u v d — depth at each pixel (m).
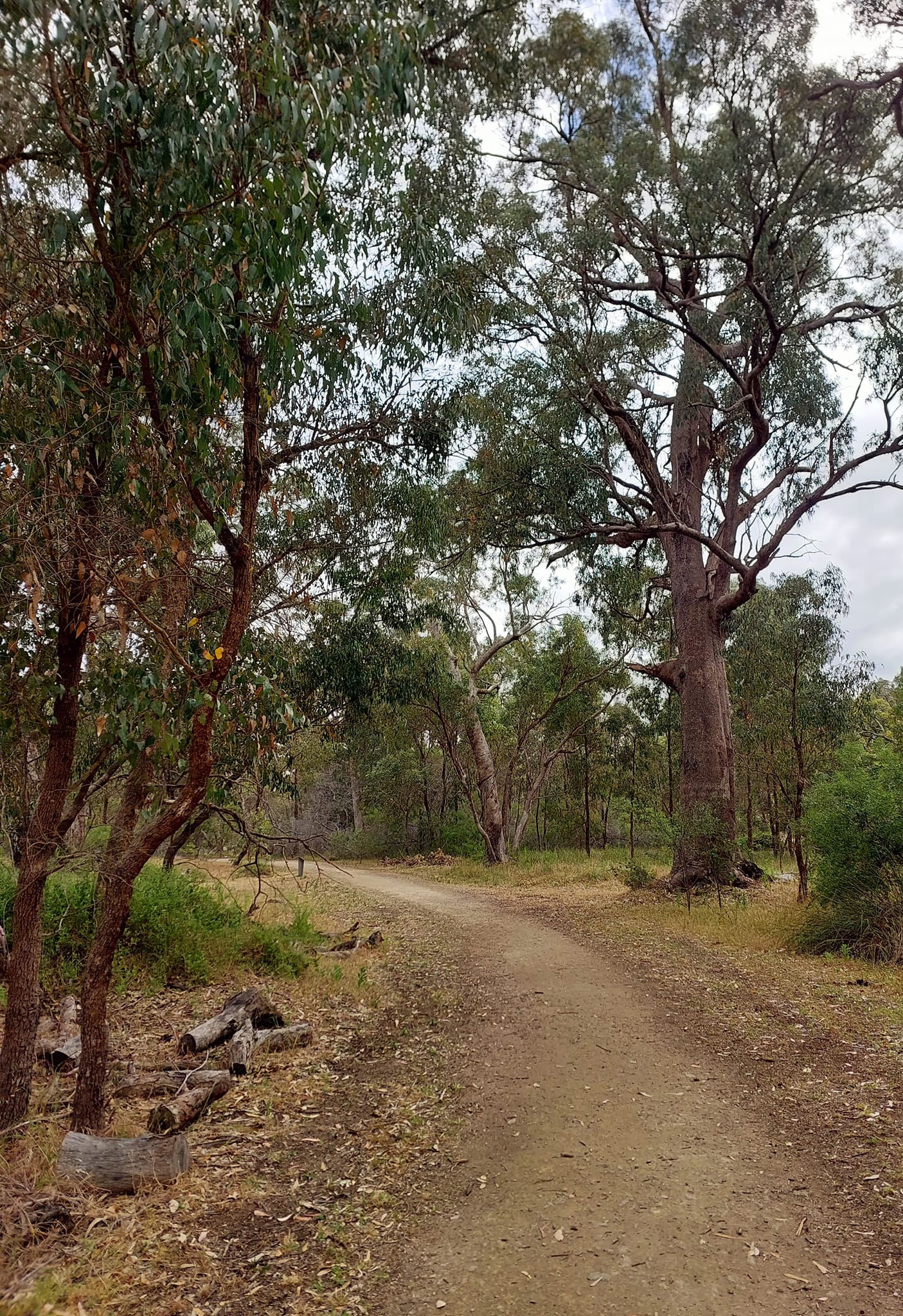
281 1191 4.73
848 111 11.38
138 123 4.23
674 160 12.14
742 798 33.50
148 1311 3.54
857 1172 4.60
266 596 8.64
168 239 4.32
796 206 12.13
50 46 3.69
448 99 7.43
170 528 5.08
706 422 18.25
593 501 16.33
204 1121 5.77
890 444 13.81
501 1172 4.90
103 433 4.94
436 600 19.91
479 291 10.52
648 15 11.38
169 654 5.02
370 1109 6.01
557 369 14.34
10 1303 3.47
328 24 4.58
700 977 9.39
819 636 21.41
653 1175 4.73
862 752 12.02
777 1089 5.93
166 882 11.16
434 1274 3.85
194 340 4.52
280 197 4.25
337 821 48.66
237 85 4.34
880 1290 3.53
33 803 5.92
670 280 15.45
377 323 8.02
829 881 11.27
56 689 5.28
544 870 24.66
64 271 4.73
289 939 11.47
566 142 11.80
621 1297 3.59
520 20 6.88
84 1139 4.72
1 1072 5.20
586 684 29.56
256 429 5.14
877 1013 7.59
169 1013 8.41
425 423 9.23
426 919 15.60
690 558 17.64
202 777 5.02
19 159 4.25
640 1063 6.62
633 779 31.50
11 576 4.83
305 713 14.23
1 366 4.27
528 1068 6.67
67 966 8.88
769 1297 3.54
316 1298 3.67
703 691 17.16
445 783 38.78
